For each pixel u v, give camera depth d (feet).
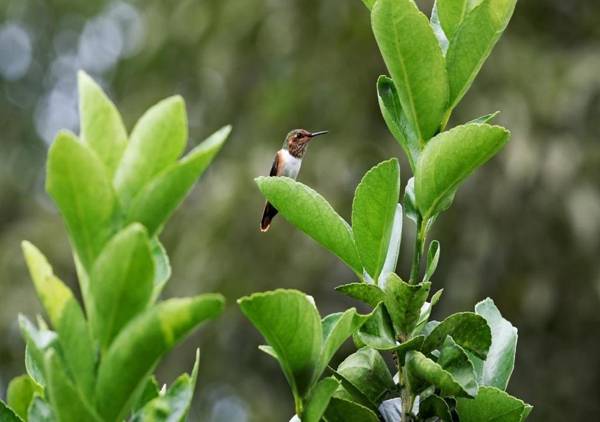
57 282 7.59
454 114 49.44
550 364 50.08
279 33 52.65
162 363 52.03
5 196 65.31
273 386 52.49
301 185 9.67
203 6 54.39
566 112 48.11
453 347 9.26
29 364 9.95
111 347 7.58
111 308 7.59
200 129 54.75
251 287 50.34
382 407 9.88
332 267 49.65
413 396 9.53
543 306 48.11
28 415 8.41
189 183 7.74
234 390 51.37
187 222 54.29
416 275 9.81
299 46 52.75
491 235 47.80
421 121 9.93
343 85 51.67
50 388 7.54
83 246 7.75
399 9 9.59
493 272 49.21
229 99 54.24
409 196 9.98
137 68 58.75
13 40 77.20
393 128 10.03
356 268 9.89
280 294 8.43
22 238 57.41
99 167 7.59
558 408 49.88
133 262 7.44
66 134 7.45
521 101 48.08
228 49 53.42
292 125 52.08
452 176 9.51
